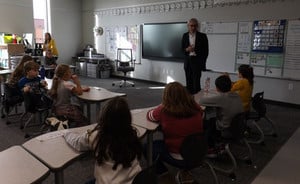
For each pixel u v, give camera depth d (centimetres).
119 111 143
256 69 572
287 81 541
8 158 150
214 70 636
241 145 344
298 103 534
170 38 710
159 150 214
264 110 341
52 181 255
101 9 904
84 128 206
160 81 770
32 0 830
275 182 260
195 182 253
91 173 273
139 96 622
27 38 782
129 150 144
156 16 743
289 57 527
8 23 786
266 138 371
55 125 281
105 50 920
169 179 239
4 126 406
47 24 912
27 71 378
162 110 209
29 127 400
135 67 830
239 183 257
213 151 290
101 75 879
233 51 599
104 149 142
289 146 345
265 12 544
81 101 329
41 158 153
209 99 266
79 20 986
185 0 666
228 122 265
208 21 631
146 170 137
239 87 328
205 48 443
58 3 917
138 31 798
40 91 373
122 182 141
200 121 206
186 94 204
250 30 568
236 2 578
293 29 514
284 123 436
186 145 192
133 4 796
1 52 684
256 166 291
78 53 989
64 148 167
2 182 124
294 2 506
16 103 411
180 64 710
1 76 481
